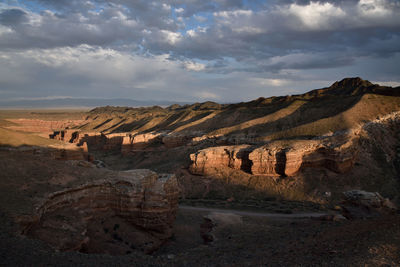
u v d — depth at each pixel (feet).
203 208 199.82
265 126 345.92
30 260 54.90
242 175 253.24
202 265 59.82
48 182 101.19
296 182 227.40
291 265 52.54
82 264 56.65
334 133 269.85
